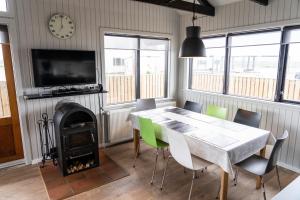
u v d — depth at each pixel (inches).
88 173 120.4
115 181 113.0
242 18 141.0
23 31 118.4
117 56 160.9
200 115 131.8
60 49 130.4
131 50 167.2
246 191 104.5
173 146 95.6
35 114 129.0
